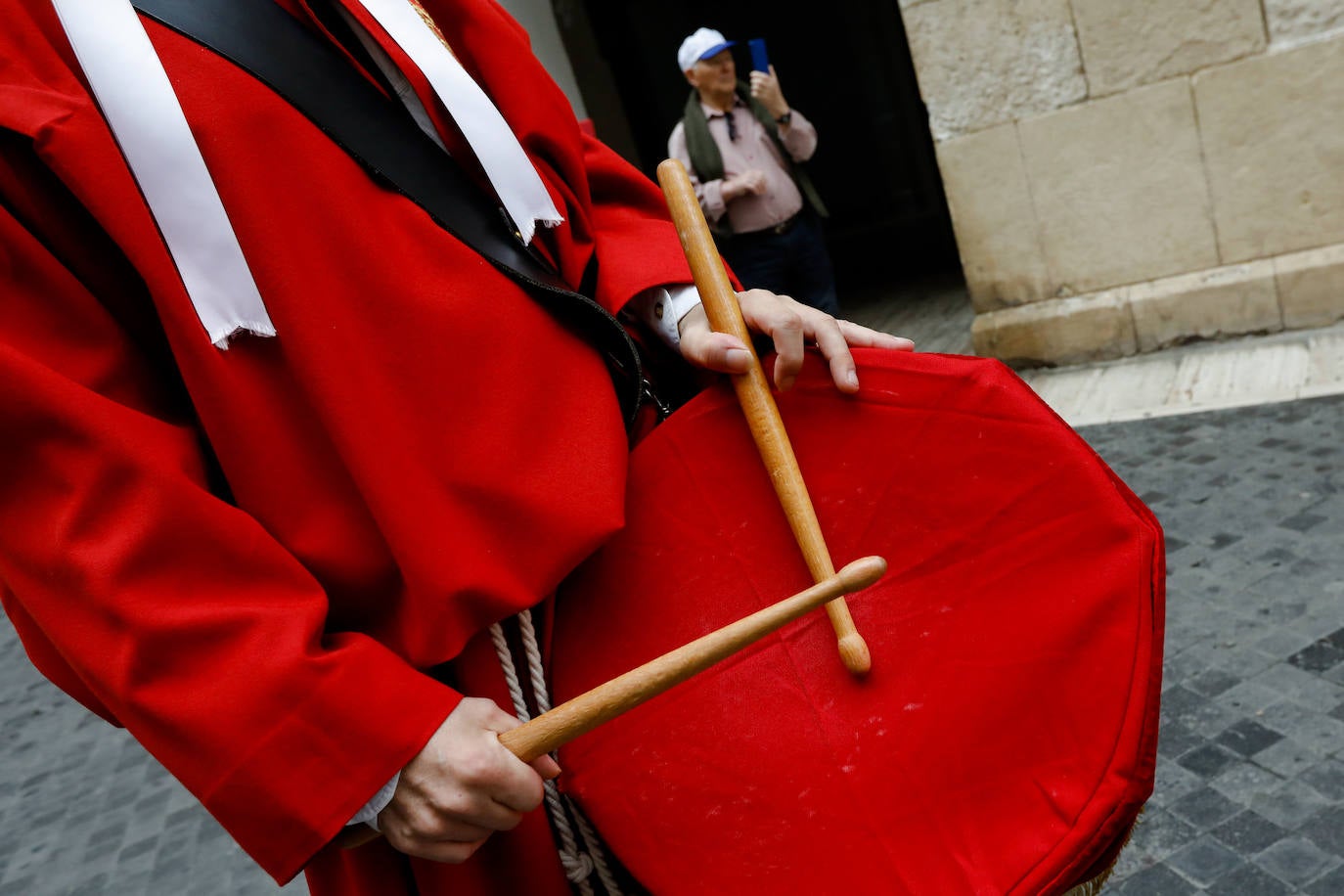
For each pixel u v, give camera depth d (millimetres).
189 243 904
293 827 867
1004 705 904
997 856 881
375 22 1049
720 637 849
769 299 1059
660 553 1059
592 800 1005
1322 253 4180
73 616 869
